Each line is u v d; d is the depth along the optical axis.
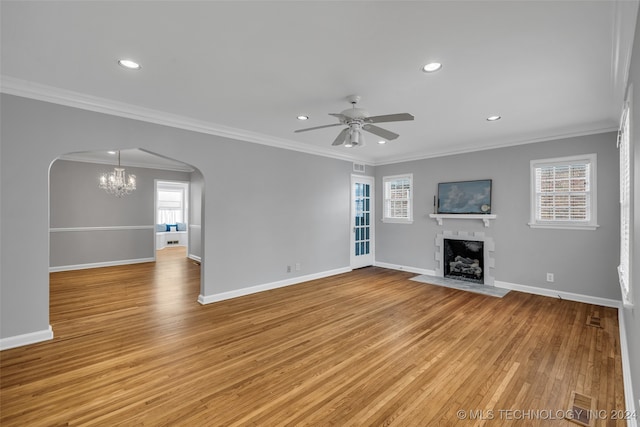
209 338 3.10
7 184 2.82
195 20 1.90
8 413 1.94
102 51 2.29
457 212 5.52
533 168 4.68
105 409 1.99
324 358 2.69
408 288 5.03
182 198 12.20
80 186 6.61
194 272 6.40
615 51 2.19
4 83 2.75
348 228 6.36
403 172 6.43
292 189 5.29
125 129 3.50
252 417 1.92
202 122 4.05
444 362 2.62
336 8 1.78
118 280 5.64
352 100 3.21
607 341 2.99
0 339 2.81
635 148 1.89
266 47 2.23
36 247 2.97
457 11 1.80
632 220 2.10
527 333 3.21
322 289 4.97
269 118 3.91
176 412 1.97
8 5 1.73
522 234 4.80
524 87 2.88
